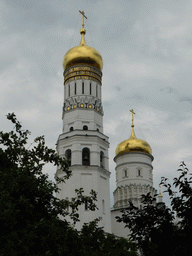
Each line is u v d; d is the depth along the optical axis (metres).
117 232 106.31
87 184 85.50
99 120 95.19
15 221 37.81
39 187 44.78
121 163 118.69
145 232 31.66
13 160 48.84
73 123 93.06
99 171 87.56
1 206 37.59
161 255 29.58
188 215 30.11
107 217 85.81
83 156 89.56
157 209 31.61
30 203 42.84
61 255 40.34
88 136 89.88
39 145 49.84
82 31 106.19
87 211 83.25
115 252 52.22
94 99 96.00
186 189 31.53
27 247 36.16
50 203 47.41
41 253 38.19
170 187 32.16
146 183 115.88
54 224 41.81
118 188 115.75
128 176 116.25
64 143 91.00
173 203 31.33
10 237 36.62
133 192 113.12
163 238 29.84
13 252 34.88
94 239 51.59
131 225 32.25
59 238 41.19
